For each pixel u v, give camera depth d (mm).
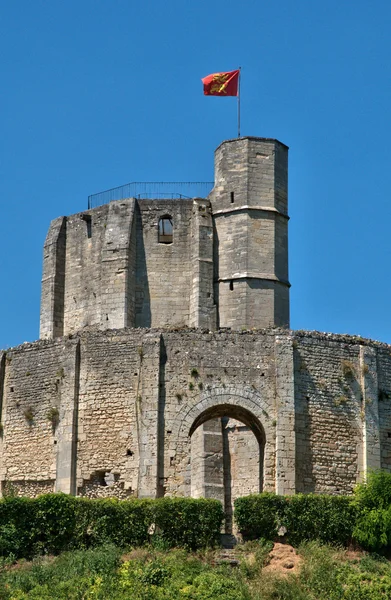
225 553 59281
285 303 78188
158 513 60031
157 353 67250
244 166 78938
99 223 79438
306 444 66750
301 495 61812
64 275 80375
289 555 59281
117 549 58625
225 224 78500
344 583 56750
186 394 66875
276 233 78688
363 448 67750
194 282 77500
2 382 71688
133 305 77750
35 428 69500
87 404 68000
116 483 66188
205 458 73125
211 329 74875
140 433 66312
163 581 55250
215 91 81125
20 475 69250
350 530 61438
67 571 56062
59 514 60031
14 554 59125
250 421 68188
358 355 69312
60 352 69688
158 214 79125
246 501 61156
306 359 68125
